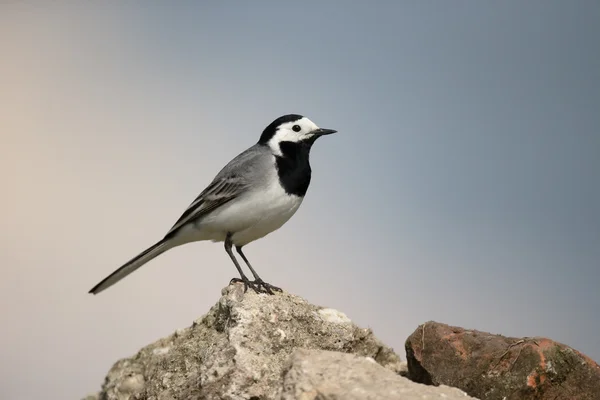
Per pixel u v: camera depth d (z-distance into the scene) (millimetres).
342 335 12500
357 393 9234
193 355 12055
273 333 11867
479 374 11211
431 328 11938
